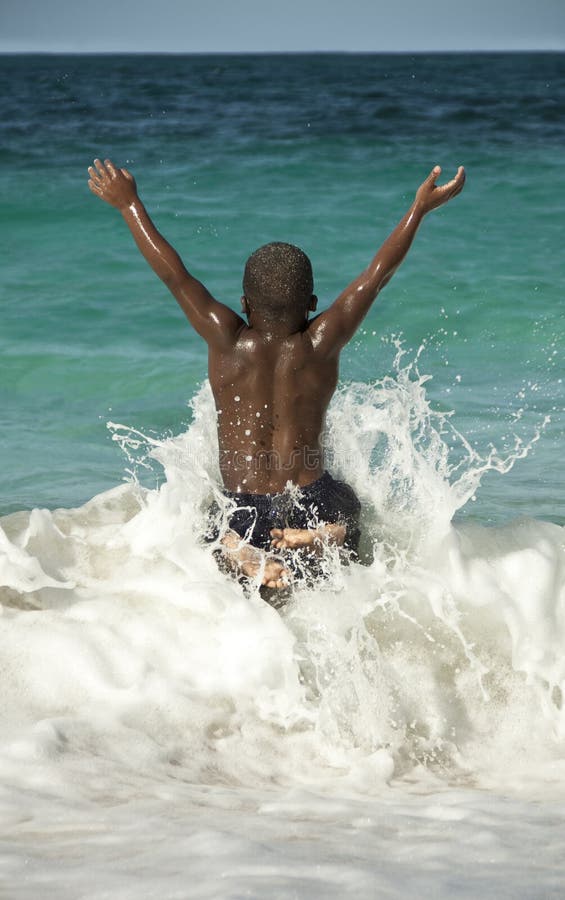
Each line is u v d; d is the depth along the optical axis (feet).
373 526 25.26
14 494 34.65
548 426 43.39
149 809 15.96
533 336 61.52
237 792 17.57
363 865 12.86
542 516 32.78
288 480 23.99
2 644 21.72
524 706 21.99
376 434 26.66
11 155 136.46
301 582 23.31
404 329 62.75
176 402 47.98
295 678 21.43
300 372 23.67
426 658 22.75
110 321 62.64
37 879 12.28
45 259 78.59
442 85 291.99
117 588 23.89
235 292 71.61
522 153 137.90
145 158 134.00
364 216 96.07
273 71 418.72
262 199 104.37
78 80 330.75
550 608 23.31
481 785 19.35
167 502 24.64
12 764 17.75
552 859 13.30
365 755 20.01
